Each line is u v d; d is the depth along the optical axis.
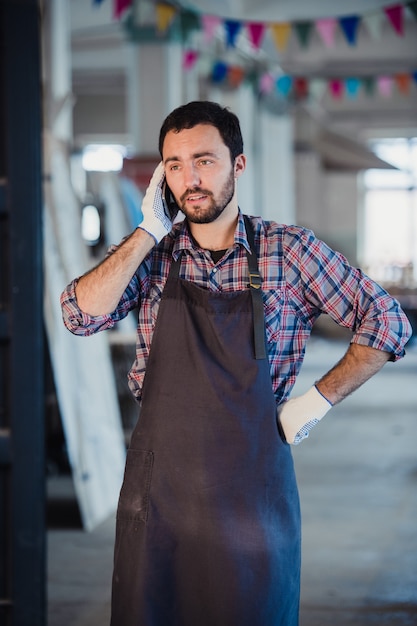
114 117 19.16
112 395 5.36
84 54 17.20
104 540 4.53
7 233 2.99
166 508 2.06
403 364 13.09
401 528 4.67
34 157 2.97
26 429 2.98
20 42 2.96
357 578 3.90
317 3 9.34
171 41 10.82
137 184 8.34
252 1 9.80
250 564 2.04
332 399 2.10
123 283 2.08
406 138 20.83
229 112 2.11
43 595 3.00
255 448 2.05
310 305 2.17
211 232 2.15
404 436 7.37
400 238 21.17
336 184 20.34
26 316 2.98
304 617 3.45
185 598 2.06
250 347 2.06
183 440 2.06
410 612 3.52
